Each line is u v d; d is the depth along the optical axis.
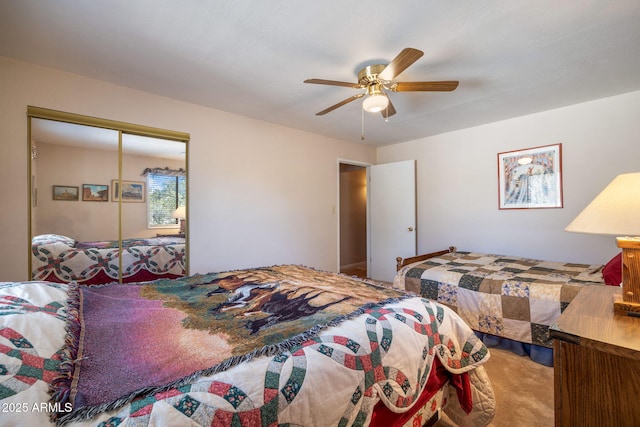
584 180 3.03
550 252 3.25
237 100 2.90
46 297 1.15
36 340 0.82
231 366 0.85
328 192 4.29
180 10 1.61
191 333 1.10
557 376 0.95
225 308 1.38
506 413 1.63
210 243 3.10
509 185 3.54
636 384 0.82
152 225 2.79
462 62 2.18
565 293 2.09
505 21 1.71
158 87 2.60
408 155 4.60
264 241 3.55
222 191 3.19
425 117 3.43
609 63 2.21
